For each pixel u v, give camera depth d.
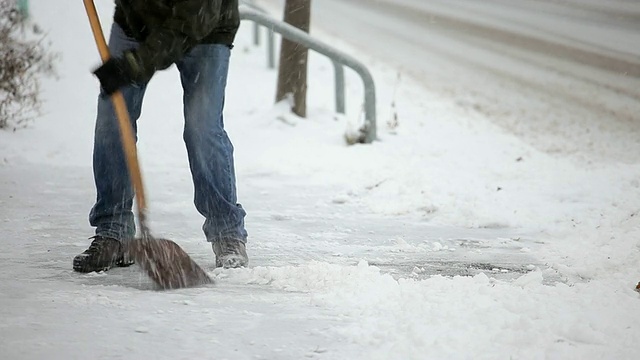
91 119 22.12
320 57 38.22
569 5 56.97
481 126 27.53
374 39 46.94
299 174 18.69
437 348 7.54
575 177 18.73
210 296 9.32
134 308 8.76
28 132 20.34
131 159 9.95
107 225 10.73
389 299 9.11
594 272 11.26
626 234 13.27
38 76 24.41
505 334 7.83
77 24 29.02
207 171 10.83
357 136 22.12
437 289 9.48
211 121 10.77
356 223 14.61
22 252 11.54
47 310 8.59
